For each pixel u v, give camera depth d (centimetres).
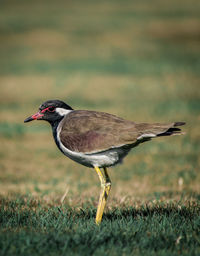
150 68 3130
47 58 3494
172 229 656
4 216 734
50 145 1709
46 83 2783
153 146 1650
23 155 1573
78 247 583
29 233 630
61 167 1431
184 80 2766
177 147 1616
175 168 1362
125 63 3294
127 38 4125
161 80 2786
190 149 1585
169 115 2011
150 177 1275
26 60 3450
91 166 762
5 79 2912
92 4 5850
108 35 4231
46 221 698
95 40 4072
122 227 667
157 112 2066
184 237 623
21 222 715
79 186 1170
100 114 761
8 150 1634
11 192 1077
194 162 1420
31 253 566
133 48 3791
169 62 3294
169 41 4034
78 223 695
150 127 706
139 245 595
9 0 6256
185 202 889
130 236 622
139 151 1599
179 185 1172
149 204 884
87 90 2591
